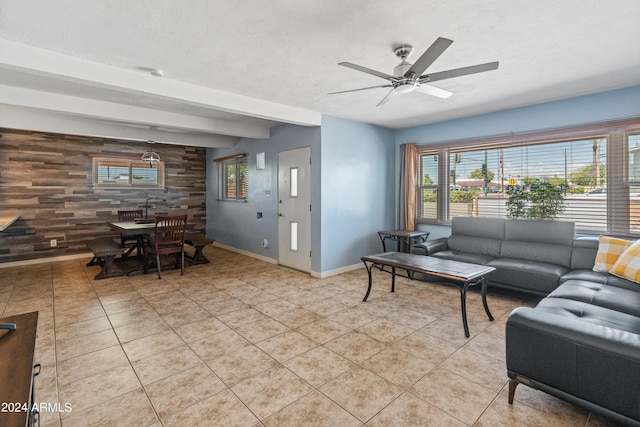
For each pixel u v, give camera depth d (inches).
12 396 34.3
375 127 205.5
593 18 80.1
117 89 113.5
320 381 80.6
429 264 122.2
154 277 179.8
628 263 110.3
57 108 138.7
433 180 200.7
